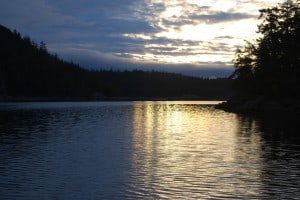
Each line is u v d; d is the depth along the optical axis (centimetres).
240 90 10825
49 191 1975
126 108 12500
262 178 2198
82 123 6138
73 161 2728
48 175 2306
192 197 1862
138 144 3594
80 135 4359
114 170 2434
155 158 2838
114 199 1842
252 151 3127
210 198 1845
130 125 5794
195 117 7706
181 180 2167
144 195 1900
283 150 3158
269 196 1864
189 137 4159
